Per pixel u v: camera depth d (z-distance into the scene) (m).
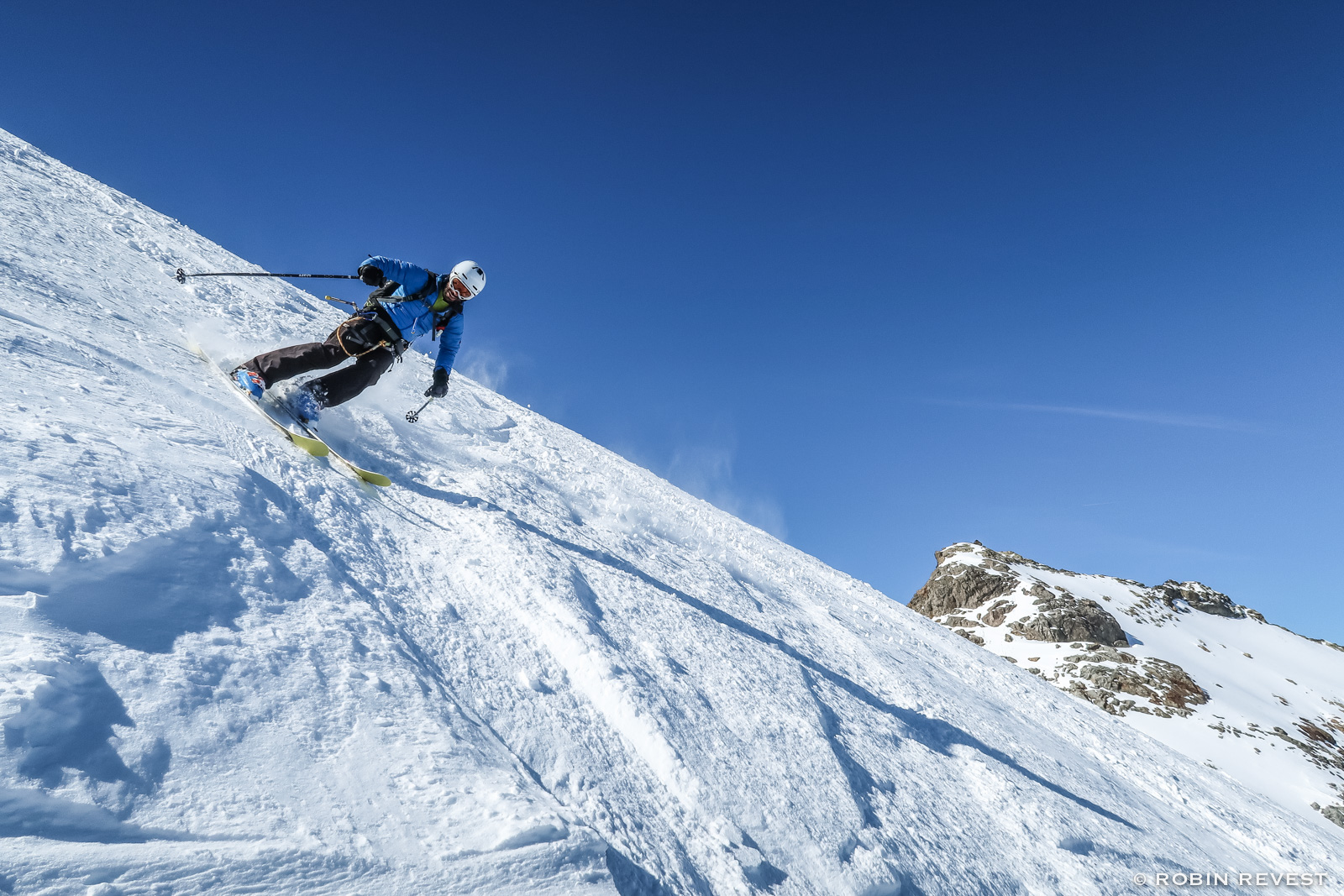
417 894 1.71
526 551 4.23
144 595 2.11
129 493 2.42
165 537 2.34
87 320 4.13
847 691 5.54
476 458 6.71
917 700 6.48
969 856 4.05
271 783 1.81
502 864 1.89
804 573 12.05
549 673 3.22
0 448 2.23
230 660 2.09
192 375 4.20
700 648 4.44
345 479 4.04
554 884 1.92
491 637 3.22
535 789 2.32
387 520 3.81
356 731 2.12
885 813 3.88
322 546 3.07
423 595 3.23
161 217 10.29
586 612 3.85
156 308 5.35
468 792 2.10
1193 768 13.74
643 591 4.99
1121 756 10.58
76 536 2.09
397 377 8.16
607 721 3.13
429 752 2.19
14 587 1.85
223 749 1.82
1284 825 12.08
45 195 6.96
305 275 5.19
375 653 2.51
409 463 5.29
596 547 5.61
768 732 3.82
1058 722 10.82
